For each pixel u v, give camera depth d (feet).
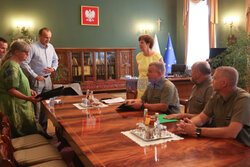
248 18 23.12
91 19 26.94
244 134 5.68
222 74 5.85
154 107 8.07
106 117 7.15
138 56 12.34
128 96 16.92
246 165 3.95
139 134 5.37
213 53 22.40
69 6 26.05
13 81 8.77
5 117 7.00
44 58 13.03
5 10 23.71
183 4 30.14
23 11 24.31
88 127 6.12
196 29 29.30
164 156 4.29
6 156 4.78
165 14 30.73
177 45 31.73
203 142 5.01
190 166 3.90
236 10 25.27
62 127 6.35
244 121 5.36
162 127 5.39
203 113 6.73
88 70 25.86
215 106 6.36
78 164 8.20
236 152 4.49
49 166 6.11
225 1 26.66
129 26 28.94
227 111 6.04
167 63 29.14
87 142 5.03
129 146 4.78
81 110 8.18
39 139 8.33
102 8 27.48
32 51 12.53
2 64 9.25
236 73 5.84
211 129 5.36
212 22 27.48
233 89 5.90
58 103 9.45
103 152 4.48
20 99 9.16
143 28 29.48
